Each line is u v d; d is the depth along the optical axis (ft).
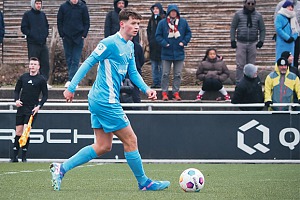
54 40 192.54
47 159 138.10
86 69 81.46
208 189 89.10
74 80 81.41
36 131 137.80
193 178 84.69
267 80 141.49
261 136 137.08
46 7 209.77
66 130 138.00
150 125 137.49
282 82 141.08
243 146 137.18
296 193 85.30
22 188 89.56
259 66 194.59
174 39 160.35
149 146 137.69
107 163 136.67
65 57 180.04
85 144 138.00
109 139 84.99
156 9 169.37
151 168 125.18
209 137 137.39
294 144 136.87
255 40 163.12
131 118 137.39
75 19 163.73
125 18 82.74
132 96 145.79
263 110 146.72
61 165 86.38
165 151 137.69
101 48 81.56
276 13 161.38
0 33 165.58
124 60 82.89
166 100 161.38
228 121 137.39
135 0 209.46
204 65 162.50
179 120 137.39
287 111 136.77
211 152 137.39
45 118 137.80
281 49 160.04
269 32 203.31
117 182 98.89
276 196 81.87
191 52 207.10
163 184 86.69
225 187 92.07
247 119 137.08
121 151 138.10
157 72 170.71
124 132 83.87
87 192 84.58
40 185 93.71
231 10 207.31
